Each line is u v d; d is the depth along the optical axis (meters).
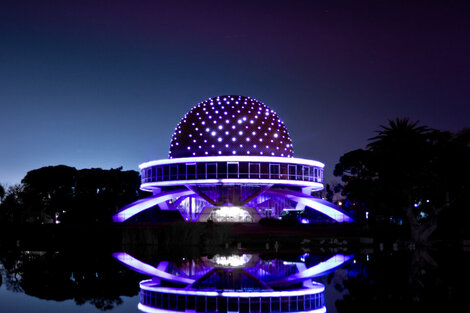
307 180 82.62
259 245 47.34
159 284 21.84
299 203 85.38
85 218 82.38
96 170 104.00
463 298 17.30
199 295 18.97
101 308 16.38
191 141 83.19
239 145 81.31
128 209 81.75
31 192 93.94
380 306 15.99
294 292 19.39
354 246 46.88
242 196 79.38
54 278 23.83
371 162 52.94
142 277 24.19
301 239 50.75
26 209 86.94
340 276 23.55
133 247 47.84
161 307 16.66
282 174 78.94
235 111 83.38
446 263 29.45
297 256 36.09
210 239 49.03
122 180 106.62
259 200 82.94
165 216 82.44
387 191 52.38
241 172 76.69
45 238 56.78
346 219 77.56
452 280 21.64
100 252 42.19
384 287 20.00
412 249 43.59
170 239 49.09
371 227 63.47
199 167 77.94
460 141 49.91
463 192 51.19
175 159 79.38
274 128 84.81
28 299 18.05
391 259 32.56
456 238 54.56
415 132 50.56
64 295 18.91
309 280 22.45
